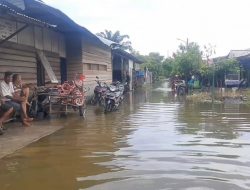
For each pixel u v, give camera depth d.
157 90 37.38
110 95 16.61
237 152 8.32
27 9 12.28
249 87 30.42
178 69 34.91
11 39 12.74
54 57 17.30
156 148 8.69
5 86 10.88
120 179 6.34
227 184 6.06
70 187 5.95
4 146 8.74
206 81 33.75
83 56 19.86
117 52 30.59
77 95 14.12
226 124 12.62
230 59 30.64
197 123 12.85
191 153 8.19
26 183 6.14
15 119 12.33
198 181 6.21
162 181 6.21
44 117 13.70
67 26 15.86
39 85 15.55
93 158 7.75
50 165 7.21
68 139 9.75
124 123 12.76
